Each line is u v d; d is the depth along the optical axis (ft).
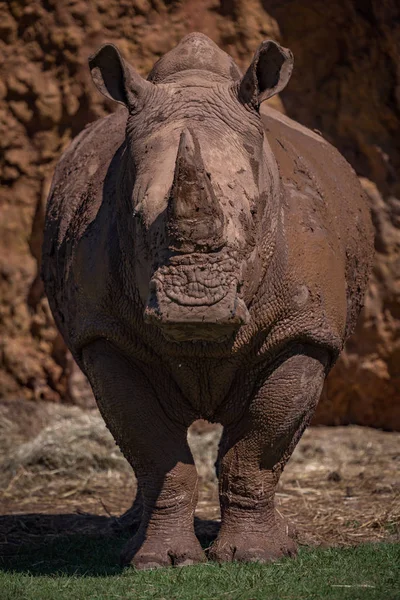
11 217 141.08
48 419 126.72
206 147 60.54
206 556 73.72
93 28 139.33
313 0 137.90
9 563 74.95
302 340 71.00
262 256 66.69
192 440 121.08
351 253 81.15
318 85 138.72
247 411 71.97
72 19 139.64
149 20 139.54
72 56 139.74
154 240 57.72
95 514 95.45
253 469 73.10
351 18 137.18
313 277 71.00
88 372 73.92
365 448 121.29
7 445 119.96
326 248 73.31
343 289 74.84
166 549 72.08
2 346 139.13
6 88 141.28
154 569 69.46
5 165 141.69
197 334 56.75
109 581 65.87
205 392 71.77
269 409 71.10
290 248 70.18
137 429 71.67
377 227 133.49
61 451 112.78
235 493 73.72
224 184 58.85
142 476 73.10
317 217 74.84
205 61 68.44
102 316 70.95
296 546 74.90
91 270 71.41
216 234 55.47
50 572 71.31
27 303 139.85
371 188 134.51
